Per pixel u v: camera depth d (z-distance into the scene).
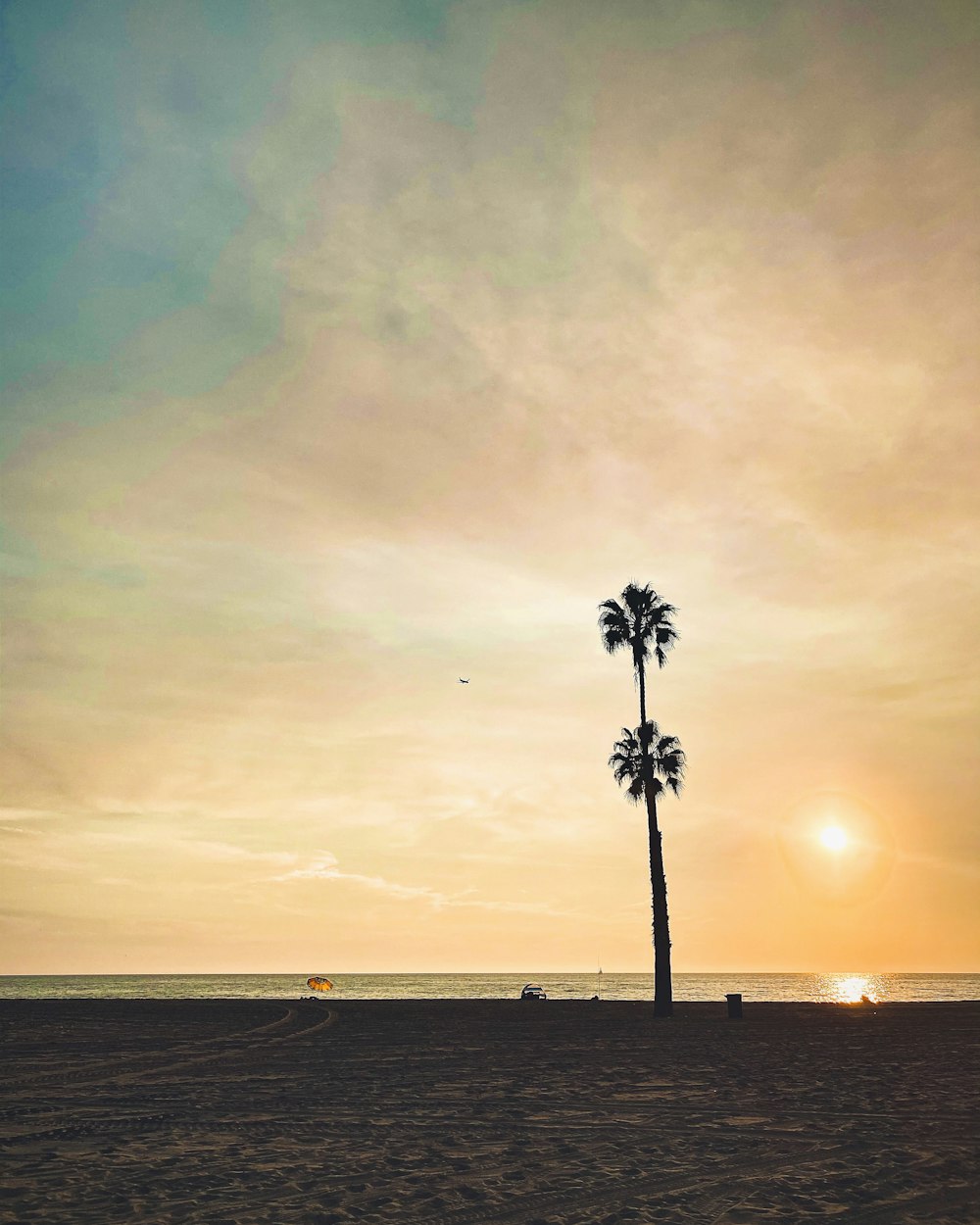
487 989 172.88
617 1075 19.38
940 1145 11.95
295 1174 10.48
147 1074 19.81
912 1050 24.61
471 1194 9.62
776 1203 9.23
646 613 45.00
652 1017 40.31
